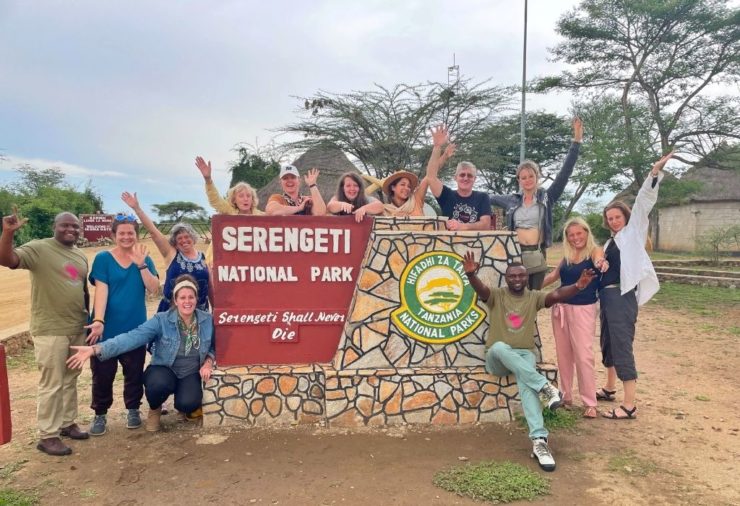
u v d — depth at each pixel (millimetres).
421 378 4895
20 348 7973
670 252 30094
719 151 19453
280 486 3775
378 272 5008
